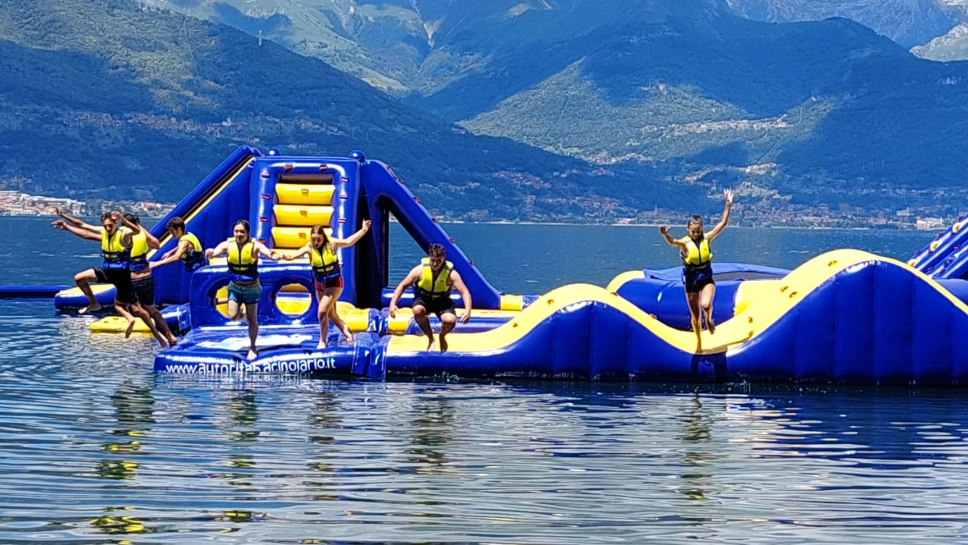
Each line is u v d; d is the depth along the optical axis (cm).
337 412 1528
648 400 1659
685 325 2169
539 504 1106
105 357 2000
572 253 8181
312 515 1055
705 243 1769
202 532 1002
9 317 2667
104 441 1324
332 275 1825
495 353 1803
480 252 8188
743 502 1129
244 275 1817
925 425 1516
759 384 1791
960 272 2364
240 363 1827
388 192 2508
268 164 2450
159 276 2680
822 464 1293
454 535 1009
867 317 1786
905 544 1011
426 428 1440
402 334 2112
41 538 976
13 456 1241
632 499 1130
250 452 1286
